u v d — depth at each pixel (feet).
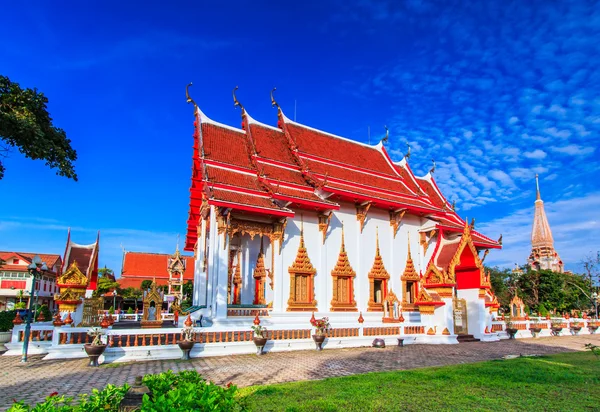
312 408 25.71
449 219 106.73
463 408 26.20
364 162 102.27
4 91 40.78
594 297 154.51
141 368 43.01
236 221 69.97
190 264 200.64
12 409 16.67
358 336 63.77
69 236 76.33
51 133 43.39
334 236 83.15
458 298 77.51
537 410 25.84
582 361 47.34
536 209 311.27
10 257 183.21
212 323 64.39
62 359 48.08
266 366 44.68
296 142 92.53
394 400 28.02
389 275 88.74
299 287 76.79
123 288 184.55
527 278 198.39
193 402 16.49
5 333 63.72
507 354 55.88
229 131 87.71
